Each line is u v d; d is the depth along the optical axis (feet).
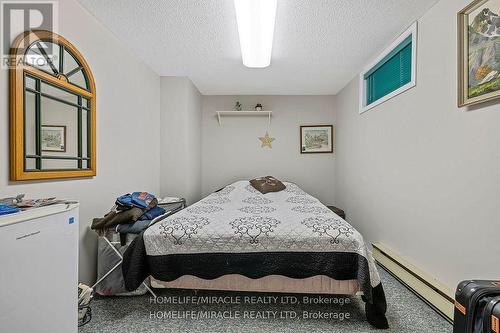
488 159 4.16
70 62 5.17
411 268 5.92
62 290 3.13
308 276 5.05
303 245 5.11
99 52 6.11
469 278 4.51
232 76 9.78
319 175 12.29
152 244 5.27
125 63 7.29
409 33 6.10
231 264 5.17
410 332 4.51
